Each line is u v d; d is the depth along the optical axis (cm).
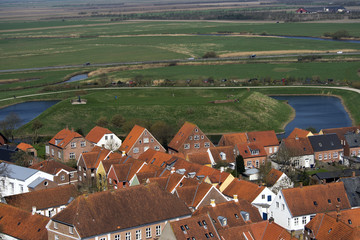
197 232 11731
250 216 13100
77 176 18575
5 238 13100
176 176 15488
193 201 14138
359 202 14688
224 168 19000
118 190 12712
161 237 11869
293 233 12175
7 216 13412
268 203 15300
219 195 14250
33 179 16962
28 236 12725
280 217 14400
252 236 12025
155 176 16438
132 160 17688
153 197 12988
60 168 17812
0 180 17388
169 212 12888
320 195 14500
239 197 15412
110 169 17100
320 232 12331
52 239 12294
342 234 11862
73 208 12081
